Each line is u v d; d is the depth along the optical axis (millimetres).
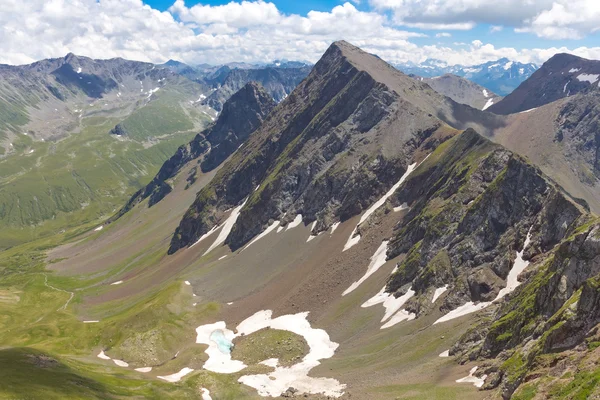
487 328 91688
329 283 155625
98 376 111250
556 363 58781
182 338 149750
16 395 83812
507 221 121250
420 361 96250
